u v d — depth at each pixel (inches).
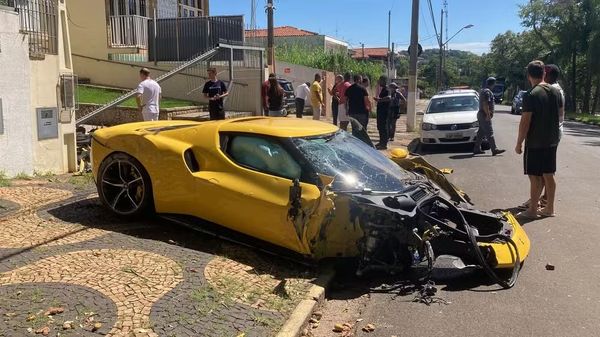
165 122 270.4
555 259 225.0
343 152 218.8
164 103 693.3
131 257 194.9
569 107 2003.0
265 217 202.1
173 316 152.1
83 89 703.1
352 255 198.4
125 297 161.8
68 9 756.6
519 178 410.3
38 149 335.6
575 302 182.9
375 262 201.0
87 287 166.9
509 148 603.8
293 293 176.2
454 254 204.7
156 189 226.7
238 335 145.2
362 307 180.2
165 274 181.0
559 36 1905.8
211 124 230.1
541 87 281.4
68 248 201.8
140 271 181.9
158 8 841.5
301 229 195.0
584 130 983.6
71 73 365.1
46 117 340.8
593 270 212.2
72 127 365.4
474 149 557.6
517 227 231.6
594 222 281.0
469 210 234.4
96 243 208.4
